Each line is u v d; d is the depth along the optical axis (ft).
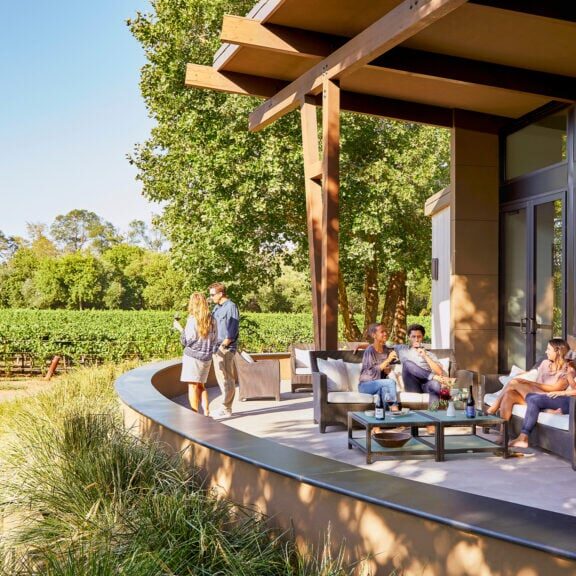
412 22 20.77
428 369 24.91
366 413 21.11
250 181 47.67
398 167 53.72
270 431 24.11
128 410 23.26
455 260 34.37
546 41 24.66
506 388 21.83
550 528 9.78
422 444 20.35
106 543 12.13
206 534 12.60
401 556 11.07
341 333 70.28
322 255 27.53
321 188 29.63
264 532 13.03
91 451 16.51
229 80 32.19
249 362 32.30
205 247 50.42
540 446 19.90
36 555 12.94
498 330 34.81
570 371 20.71
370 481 12.41
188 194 52.65
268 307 111.96
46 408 25.40
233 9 50.42
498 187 34.83
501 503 11.03
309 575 12.02
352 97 32.73
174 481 15.02
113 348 61.26
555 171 29.99
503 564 9.71
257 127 34.81
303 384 35.78
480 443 20.36
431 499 11.25
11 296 176.86
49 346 60.13
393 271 58.08
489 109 33.53
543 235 31.12
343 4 24.54
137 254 175.83
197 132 49.90
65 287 166.09
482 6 21.52
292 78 32.68
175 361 38.14
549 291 30.60
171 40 51.47
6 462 19.40
